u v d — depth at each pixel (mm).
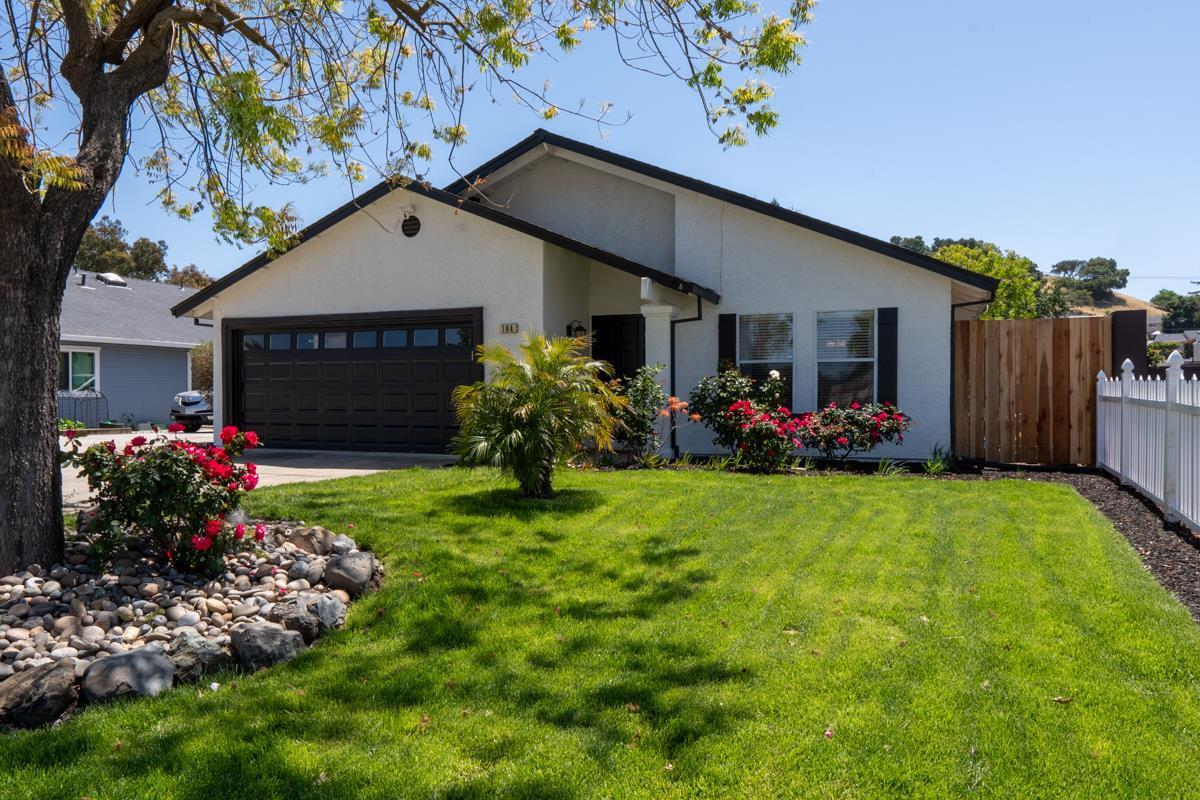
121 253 40500
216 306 13992
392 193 12438
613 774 2883
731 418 10367
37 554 4699
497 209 14023
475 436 7430
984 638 4051
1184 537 6254
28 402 4707
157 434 5207
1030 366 10891
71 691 3492
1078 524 6535
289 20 7309
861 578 5148
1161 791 2666
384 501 7195
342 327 13195
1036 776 2781
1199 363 15000
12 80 7199
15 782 2816
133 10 5445
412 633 4387
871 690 3498
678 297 12383
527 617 4594
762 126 6797
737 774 2854
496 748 3088
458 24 7223
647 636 4254
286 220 8562
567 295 12609
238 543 5105
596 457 10680
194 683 3783
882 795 2699
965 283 10672
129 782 2826
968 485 8602
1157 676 3562
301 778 2857
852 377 11516
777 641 4129
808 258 11695
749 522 6742
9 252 4625
